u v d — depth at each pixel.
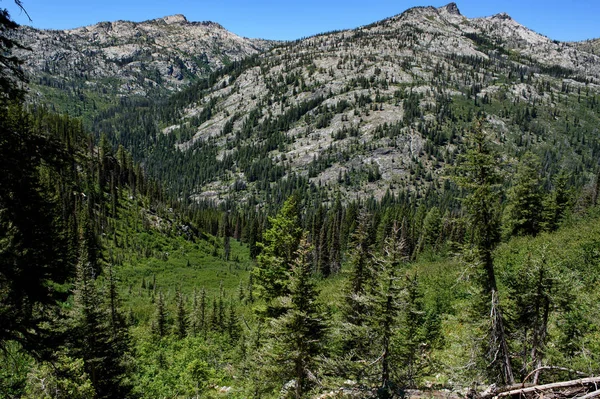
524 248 31.17
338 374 16.27
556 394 7.38
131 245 97.88
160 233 111.38
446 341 20.08
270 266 23.22
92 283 19.58
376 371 15.33
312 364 16.72
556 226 40.00
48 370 12.77
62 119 108.12
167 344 39.09
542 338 13.57
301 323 16.42
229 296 75.31
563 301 13.32
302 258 17.31
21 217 8.56
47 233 9.39
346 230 99.50
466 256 13.96
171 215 124.38
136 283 82.31
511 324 14.08
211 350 35.03
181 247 109.75
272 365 17.39
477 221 13.63
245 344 27.12
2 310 8.59
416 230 92.69
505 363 12.83
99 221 95.19
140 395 21.42
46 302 9.45
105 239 93.56
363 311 20.64
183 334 44.66
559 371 11.80
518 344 14.74
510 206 38.44
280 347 16.80
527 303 13.83
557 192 41.94
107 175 117.44
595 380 6.78
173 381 25.23
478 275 14.09
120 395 19.91
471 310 14.62
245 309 52.75
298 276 16.91
